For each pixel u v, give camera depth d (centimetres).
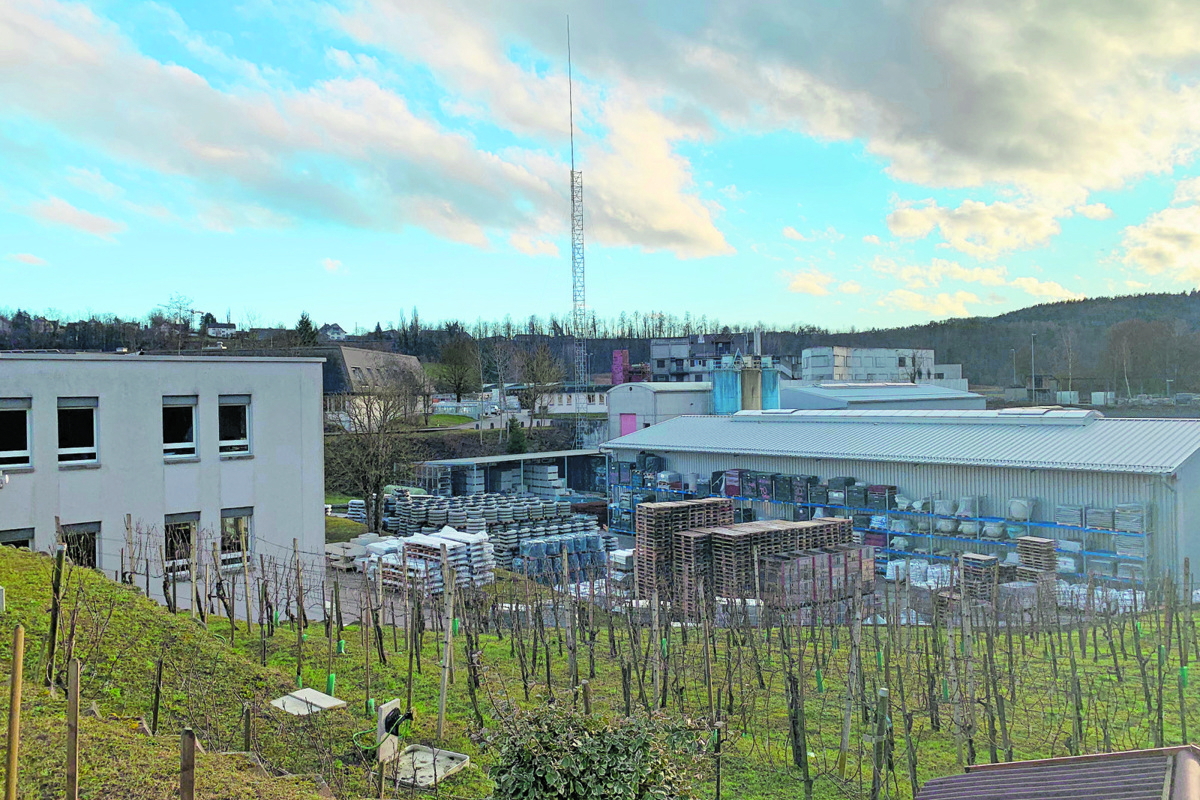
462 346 10812
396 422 4919
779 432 4059
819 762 1210
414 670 1416
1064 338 14138
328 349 7325
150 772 697
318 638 1580
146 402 2038
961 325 16338
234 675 1116
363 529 4059
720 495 3941
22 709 820
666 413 5569
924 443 3362
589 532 3553
